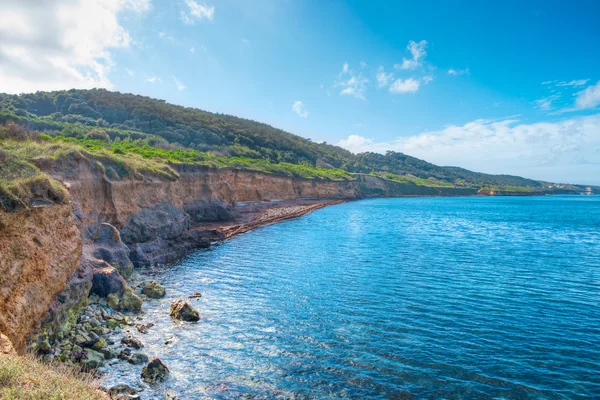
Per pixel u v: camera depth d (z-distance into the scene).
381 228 58.75
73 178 27.33
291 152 154.00
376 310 20.78
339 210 95.38
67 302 16.62
